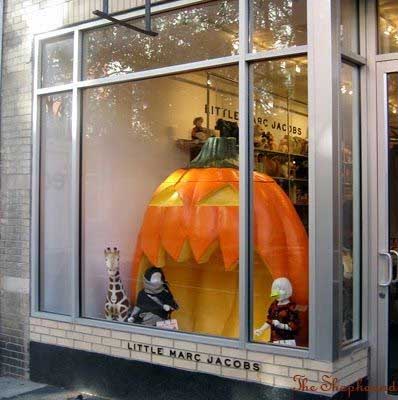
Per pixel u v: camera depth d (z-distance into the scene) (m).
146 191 6.03
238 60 5.22
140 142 6.11
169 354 5.48
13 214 6.72
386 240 5.02
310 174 4.74
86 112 6.34
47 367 6.35
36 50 6.61
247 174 5.18
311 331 4.70
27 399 5.90
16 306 6.65
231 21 5.32
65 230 6.35
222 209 5.36
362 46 5.14
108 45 6.16
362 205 5.07
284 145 4.98
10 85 6.81
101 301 6.17
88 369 6.03
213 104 5.48
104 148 6.29
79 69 6.30
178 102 5.80
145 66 5.90
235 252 5.23
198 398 5.29
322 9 4.71
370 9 5.12
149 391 5.60
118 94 6.21
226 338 5.19
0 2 6.89
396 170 5.02
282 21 5.02
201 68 5.50
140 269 5.95
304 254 4.84
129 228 6.11
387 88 5.07
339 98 4.73
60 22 6.42
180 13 5.68
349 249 5.02
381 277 5.02
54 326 6.31
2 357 6.77
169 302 5.69
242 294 5.09
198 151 5.67
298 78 4.92
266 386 4.92
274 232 5.02
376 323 5.04
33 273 6.52
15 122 6.75
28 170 6.61
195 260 5.52
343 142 4.95
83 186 6.30
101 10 6.11
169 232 5.73
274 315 4.99
